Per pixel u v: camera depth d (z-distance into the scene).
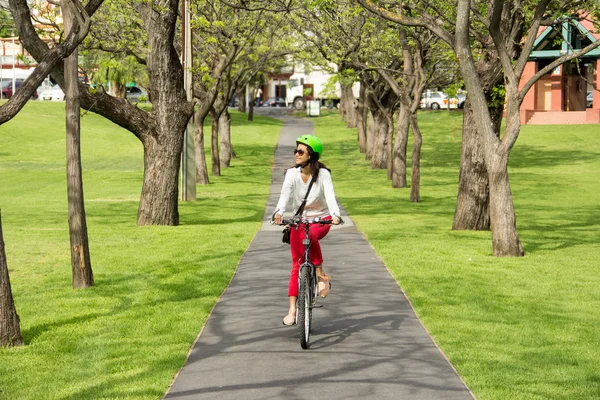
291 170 8.08
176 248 15.66
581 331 8.69
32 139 56.28
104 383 6.66
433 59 31.83
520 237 18.89
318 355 7.55
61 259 14.61
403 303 10.15
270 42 36.06
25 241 17.20
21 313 9.70
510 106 14.86
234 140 60.91
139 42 23.42
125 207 26.94
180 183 36.72
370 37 28.91
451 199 30.36
